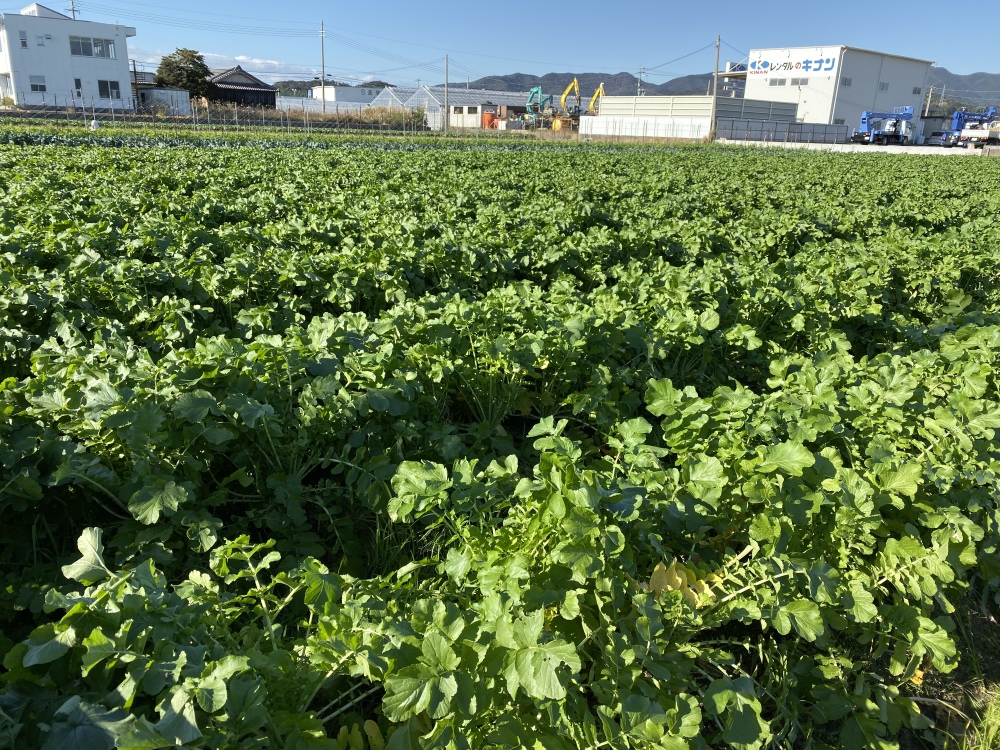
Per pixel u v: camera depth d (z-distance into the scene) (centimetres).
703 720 291
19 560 326
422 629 231
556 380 505
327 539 377
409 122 7025
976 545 372
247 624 286
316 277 650
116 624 206
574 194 1383
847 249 950
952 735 312
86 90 6191
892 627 308
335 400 376
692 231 1016
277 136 3956
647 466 343
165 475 321
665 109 7862
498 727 224
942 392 465
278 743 203
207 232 830
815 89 8425
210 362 370
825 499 323
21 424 341
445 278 722
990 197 1767
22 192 1033
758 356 625
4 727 180
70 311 527
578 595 265
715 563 324
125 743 168
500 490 330
